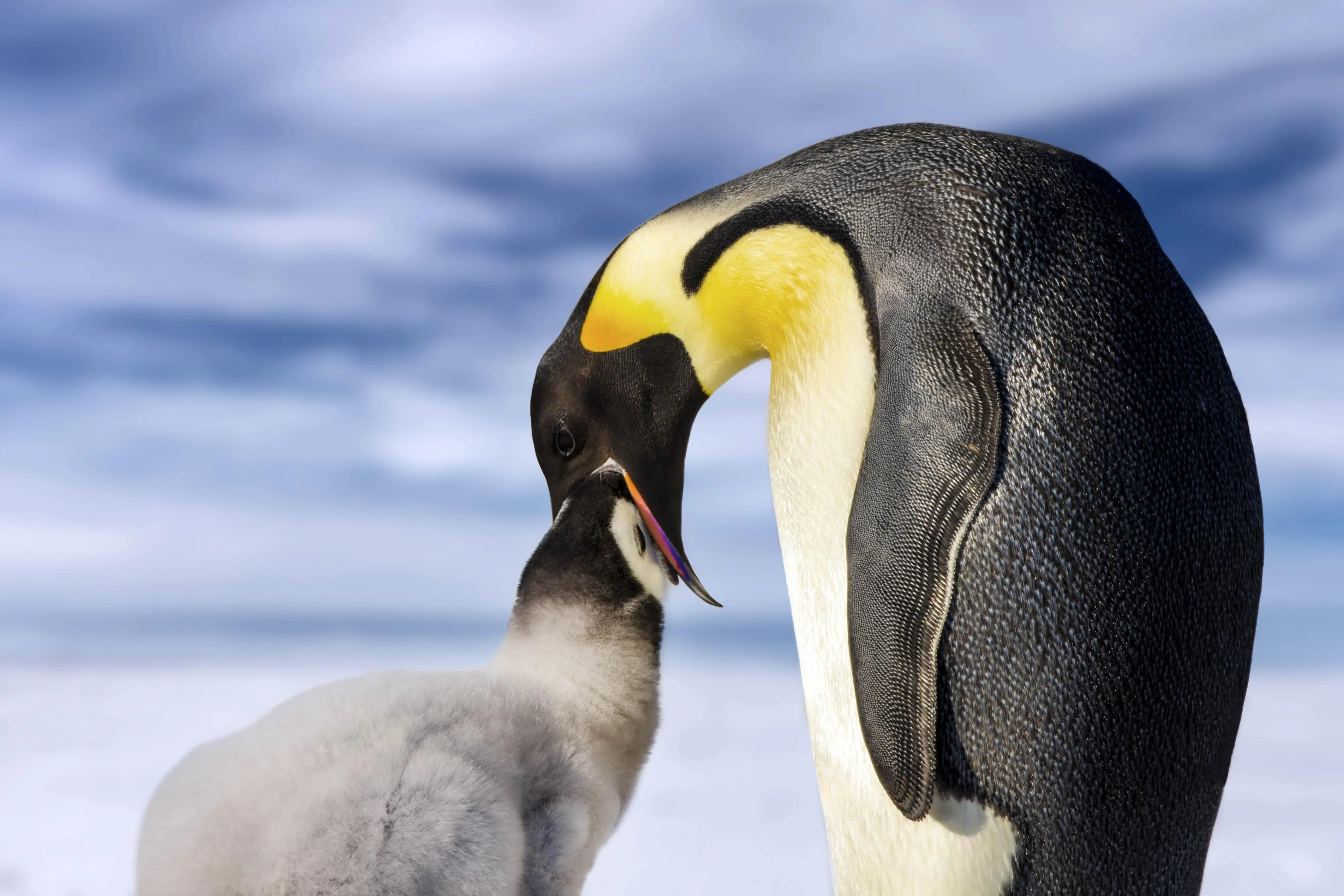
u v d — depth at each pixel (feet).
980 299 8.72
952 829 8.64
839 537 9.84
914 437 8.42
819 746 10.18
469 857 8.87
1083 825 8.43
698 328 11.34
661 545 12.16
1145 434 8.56
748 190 10.93
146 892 8.68
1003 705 8.42
